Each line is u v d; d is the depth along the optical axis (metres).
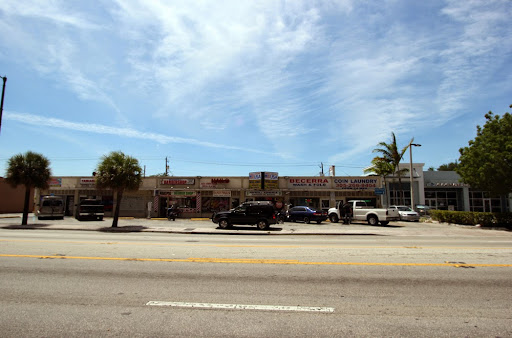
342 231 19.70
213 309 5.08
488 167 22.39
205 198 34.72
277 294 5.84
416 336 4.14
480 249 10.74
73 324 4.48
